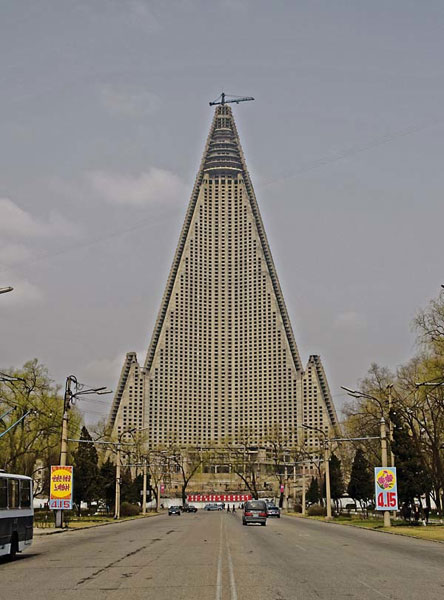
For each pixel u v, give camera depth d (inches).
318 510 4119.1
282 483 6309.1
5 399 3142.2
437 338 2463.1
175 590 770.2
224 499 7426.2
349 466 4645.7
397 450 2655.0
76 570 1016.2
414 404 2891.2
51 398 3307.1
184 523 2945.4
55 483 2271.2
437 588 781.9
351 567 1030.4
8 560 1201.4
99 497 4018.2
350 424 3737.7
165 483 7234.3
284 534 1994.3
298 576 906.7
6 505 1180.5
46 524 2608.3
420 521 2613.2
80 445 3663.9
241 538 1788.9
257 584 818.8
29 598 722.2
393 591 754.8
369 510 4210.1
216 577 896.9
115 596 729.0
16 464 3319.4
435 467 2876.5
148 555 1267.2
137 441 5452.8
